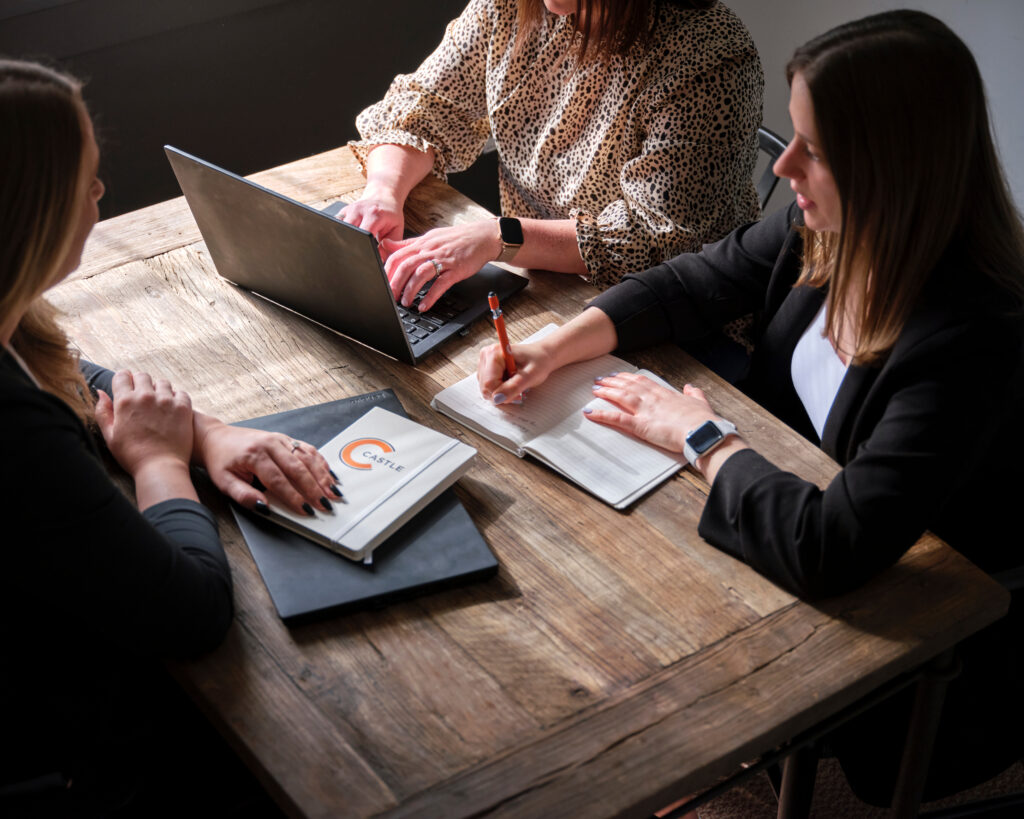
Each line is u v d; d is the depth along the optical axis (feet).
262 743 3.17
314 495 3.83
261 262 4.93
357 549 3.63
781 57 9.69
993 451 4.10
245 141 8.96
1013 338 3.62
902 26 3.53
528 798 3.01
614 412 4.32
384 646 3.47
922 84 3.46
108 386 4.39
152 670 3.91
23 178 2.99
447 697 3.30
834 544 3.54
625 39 5.44
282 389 4.58
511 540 3.86
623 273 5.40
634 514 3.96
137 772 3.84
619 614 3.57
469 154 6.52
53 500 3.01
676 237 5.42
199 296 5.20
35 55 7.63
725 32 5.39
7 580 3.12
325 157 6.38
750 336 5.91
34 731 3.48
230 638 3.50
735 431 4.10
